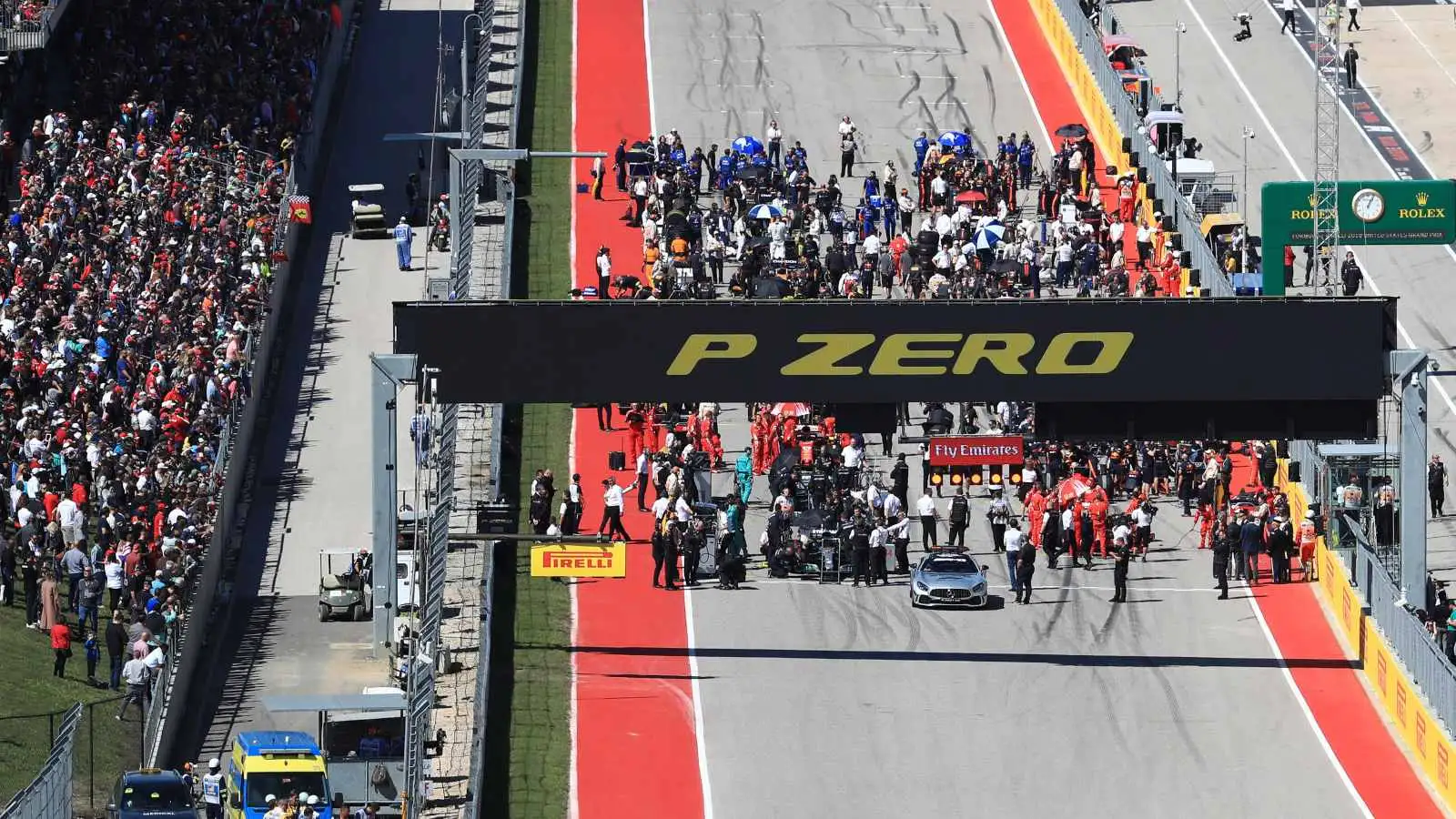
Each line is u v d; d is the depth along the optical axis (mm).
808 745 198375
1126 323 195500
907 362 196250
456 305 197875
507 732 198625
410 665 190625
